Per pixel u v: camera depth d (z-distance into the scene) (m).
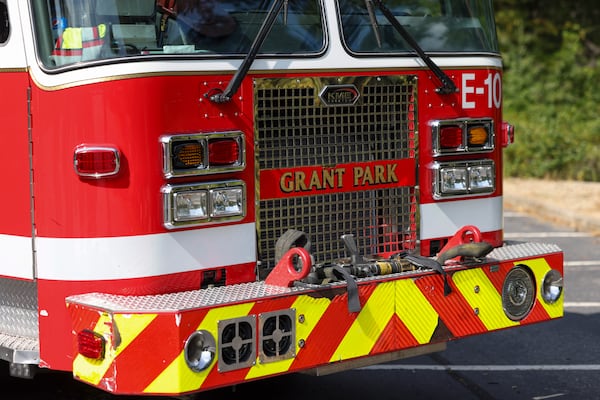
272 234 5.18
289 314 4.72
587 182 17.95
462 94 5.82
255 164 5.04
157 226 4.74
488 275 5.48
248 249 5.07
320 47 5.25
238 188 4.97
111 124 4.66
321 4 5.27
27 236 4.93
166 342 4.36
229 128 4.93
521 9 27.00
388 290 5.07
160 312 4.36
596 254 11.52
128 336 4.38
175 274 4.82
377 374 6.95
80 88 4.68
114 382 4.43
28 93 4.84
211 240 4.93
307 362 4.80
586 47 27.42
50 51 4.80
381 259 5.44
